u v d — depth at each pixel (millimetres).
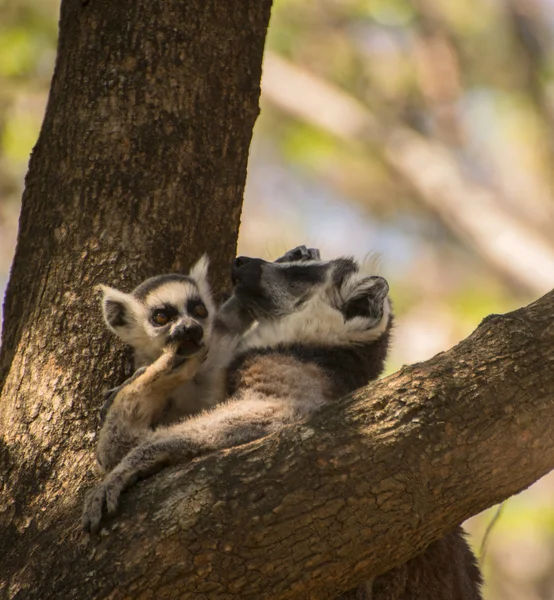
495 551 23797
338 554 7527
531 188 26891
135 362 9805
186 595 7516
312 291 11117
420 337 24984
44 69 21281
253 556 7492
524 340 7742
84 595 7613
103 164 10211
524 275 23922
